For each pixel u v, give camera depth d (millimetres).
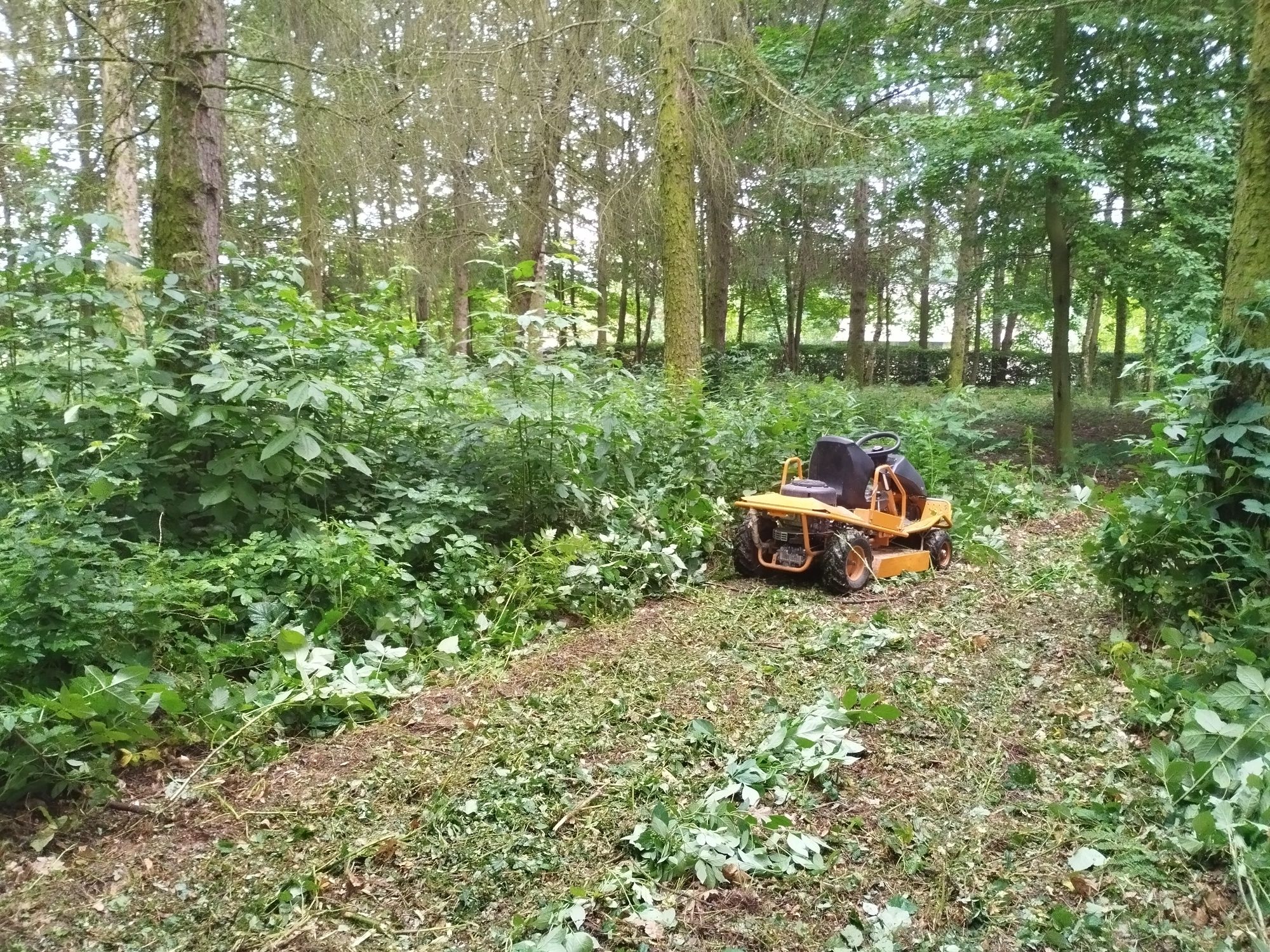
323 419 4969
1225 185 10172
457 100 9961
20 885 2473
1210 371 4477
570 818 2842
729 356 14922
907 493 6375
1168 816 2855
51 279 4344
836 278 20156
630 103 11773
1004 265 13180
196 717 3328
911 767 3262
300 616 3984
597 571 5031
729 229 16484
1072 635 4742
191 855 2650
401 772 3131
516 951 2170
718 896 2467
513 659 4297
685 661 4297
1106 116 11680
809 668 4230
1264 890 2387
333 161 9227
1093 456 11805
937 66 12086
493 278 13250
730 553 6316
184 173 5074
